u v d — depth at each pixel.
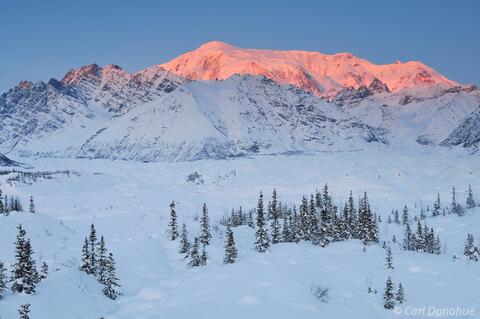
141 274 67.00
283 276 45.41
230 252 72.75
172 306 41.53
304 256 67.81
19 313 41.31
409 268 61.34
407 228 118.81
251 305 37.81
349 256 69.94
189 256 78.69
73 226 125.56
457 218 184.12
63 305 44.47
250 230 117.00
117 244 82.69
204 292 42.59
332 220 106.69
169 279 51.84
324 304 40.44
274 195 111.56
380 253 75.38
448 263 65.25
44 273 52.72
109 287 53.41
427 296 49.06
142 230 126.50
